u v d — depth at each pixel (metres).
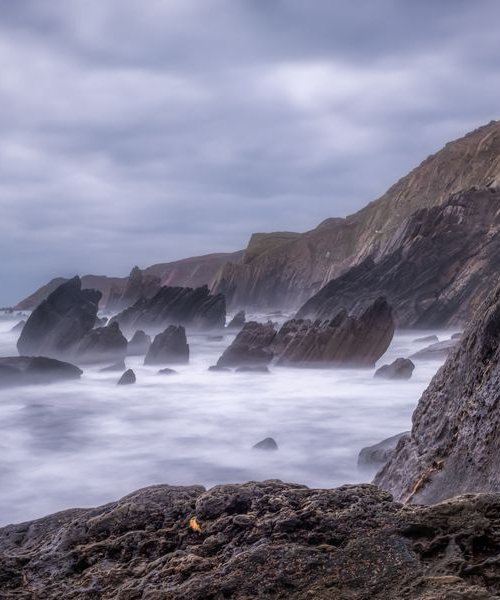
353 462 15.78
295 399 25.88
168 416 22.69
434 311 59.53
